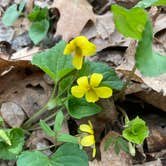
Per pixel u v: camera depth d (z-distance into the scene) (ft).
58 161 0.68
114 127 0.79
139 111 0.83
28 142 0.78
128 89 0.81
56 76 0.76
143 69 0.65
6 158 0.70
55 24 1.02
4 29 1.04
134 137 0.69
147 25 0.63
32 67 0.87
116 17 0.65
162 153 0.77
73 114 0.73
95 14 1.03
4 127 0.81
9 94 0.86
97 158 0.76
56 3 0.99
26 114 0.83
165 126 0.80
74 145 0.70
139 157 0.76
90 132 0.69
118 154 0.76
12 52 0.98
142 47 0.64
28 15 1.01
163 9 0.94
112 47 0.91
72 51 0.70
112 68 0.81
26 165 0.66
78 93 0.72
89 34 0.97
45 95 0.84
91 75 0.72
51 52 0.78
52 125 0.79
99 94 0.72
